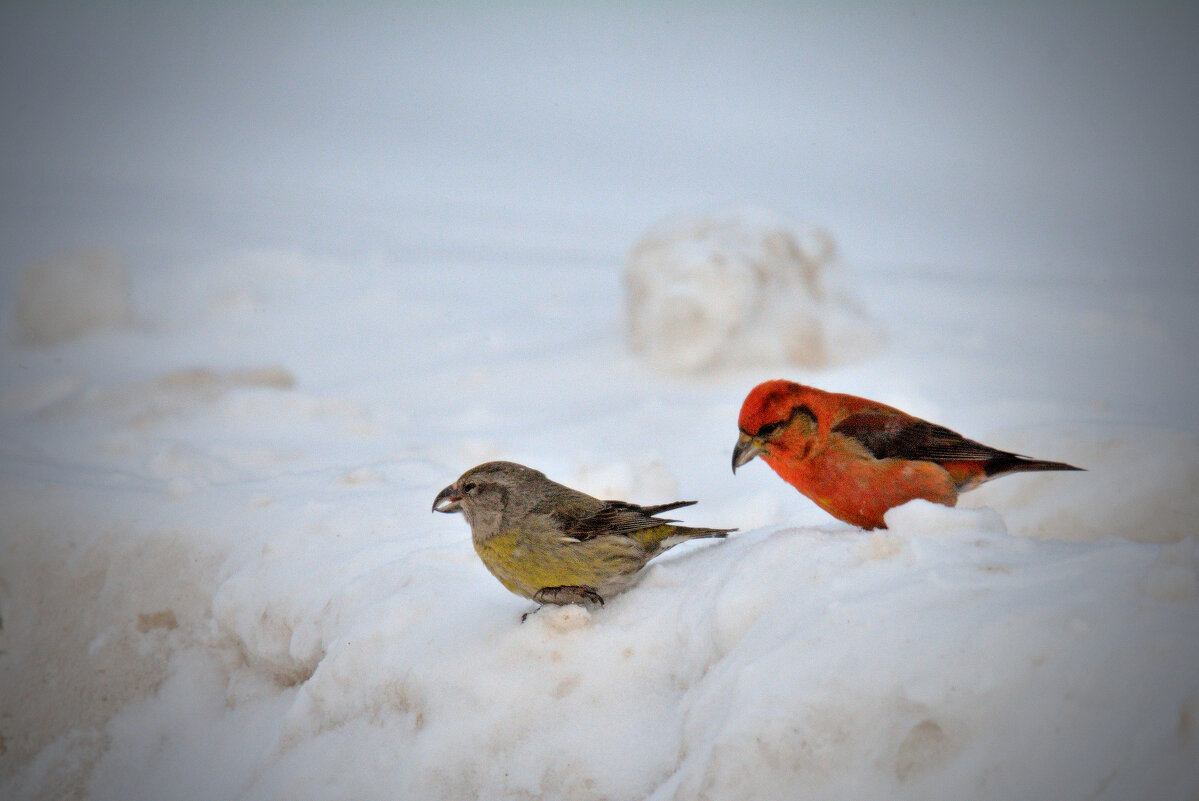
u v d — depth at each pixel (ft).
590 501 19.08
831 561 16.74
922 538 16.55
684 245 50.37
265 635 23.57
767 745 14.46
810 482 19.34
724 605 17.08
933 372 47.44
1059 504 24.03
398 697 18.98
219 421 41.78
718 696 15.66
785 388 18.98
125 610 26.30
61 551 27.35
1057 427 25.91
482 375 50.19
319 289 76.33
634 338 51.11
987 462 18.76
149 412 43.09
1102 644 13.34
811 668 14.75
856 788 14.03
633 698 17.65
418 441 38.40
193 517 27.27
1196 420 36.04
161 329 65.21
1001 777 13.21
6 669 26.58
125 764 23.95
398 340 60.49
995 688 13.62
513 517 18.71
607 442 37.42
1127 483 23.63
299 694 20.58
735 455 19.33
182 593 26.07
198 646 25.45
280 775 19.45
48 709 25.84
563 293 74.13
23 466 33.27
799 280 50.80
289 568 24.34
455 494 19.08
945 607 14.76
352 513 25.86
